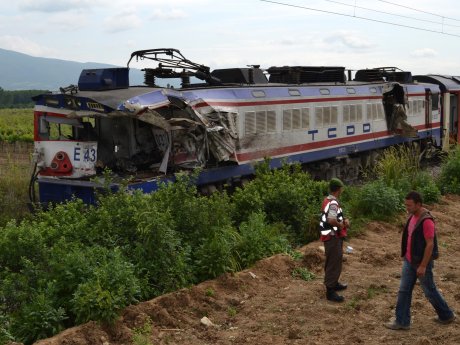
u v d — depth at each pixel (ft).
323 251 35.42
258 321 25.09
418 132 81.46
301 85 60.18
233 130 47.91
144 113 41.27
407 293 23.77
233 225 38.11
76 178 42.75
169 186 33.19
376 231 42.01
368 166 74.02
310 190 43.93
